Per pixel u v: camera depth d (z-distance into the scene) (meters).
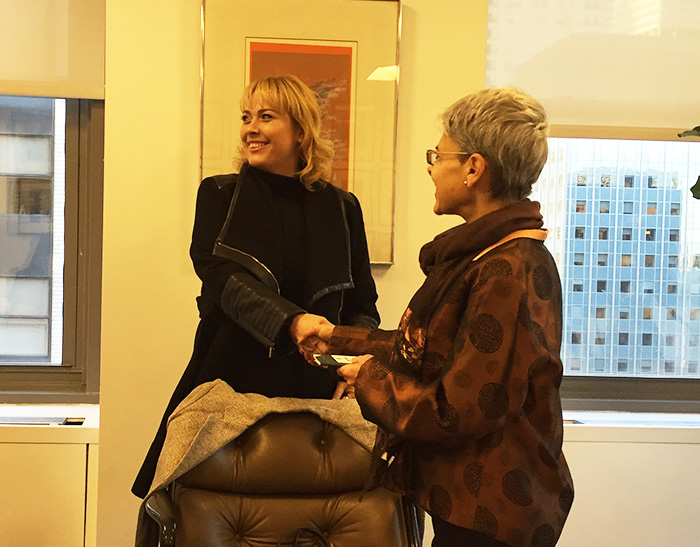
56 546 3.25
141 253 3.14
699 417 3.66
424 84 3.20
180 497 2.22
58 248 3.56
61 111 3.52
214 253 2.35
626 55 3.48
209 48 3.08
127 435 3.16
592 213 3.69
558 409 1.76
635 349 3.74
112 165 3.11
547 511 1.71
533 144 1.77
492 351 1.65
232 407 2.27
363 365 1.83
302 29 3.12
